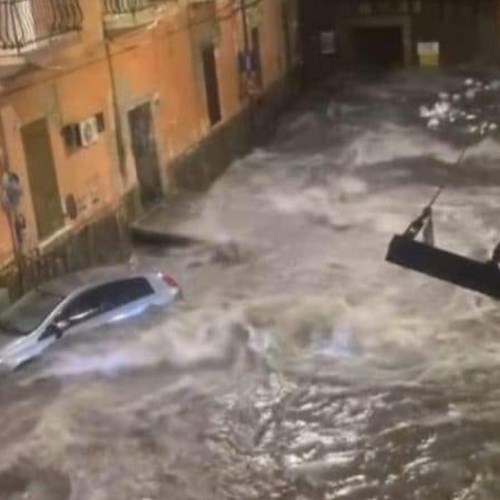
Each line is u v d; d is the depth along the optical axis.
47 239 18.38
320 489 12.65
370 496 12.46
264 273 19.88
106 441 13.91
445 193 24.33
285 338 16.86
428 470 12.90
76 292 15.96
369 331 17.00
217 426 14.21
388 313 17.69
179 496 12.62
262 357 16.20
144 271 17.27
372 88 35.22
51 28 17.86
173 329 16.80
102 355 15.69
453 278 11.48
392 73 36.41
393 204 23.75
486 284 11.34
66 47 18.20
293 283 19.30
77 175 19.45
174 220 22.17
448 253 11.49
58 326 15.48
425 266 11.55
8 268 17.11
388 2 35.72
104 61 20.52
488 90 33.59
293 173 26.92
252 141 29.86
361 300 18.31
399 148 28.80
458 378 15.16
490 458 13.02
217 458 13.43
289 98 34.25
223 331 17.06
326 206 23.84
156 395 15.05
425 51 36.03
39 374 15.13
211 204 23.72
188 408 14.69
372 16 35.97
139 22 20.77
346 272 19.69
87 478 13.08
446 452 13.26
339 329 17.12
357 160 27.88
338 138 30.27
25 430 14.20
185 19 24.75
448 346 16.27
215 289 19.19
